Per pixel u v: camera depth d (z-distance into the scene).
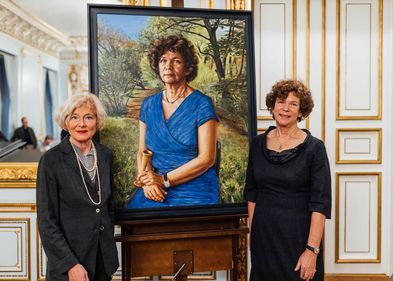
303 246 1.68
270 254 1.73
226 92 2.10
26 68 6.86
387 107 2.88
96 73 1.95
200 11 2.09
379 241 2.93
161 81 2.03
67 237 1.64
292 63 2.85
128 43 2.00
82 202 1.64
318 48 2.86
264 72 2.84
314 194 1.67
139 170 1.98
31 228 2.48
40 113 7.61
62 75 9.02
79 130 1.67
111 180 1.81
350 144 2.90
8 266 2.49
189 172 2.03
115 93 1.97
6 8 5.36
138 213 1.96
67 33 7.64
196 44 2.07
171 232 2.03
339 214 2.91
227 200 2.06
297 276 1.69
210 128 2.06
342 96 2.88
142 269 2.02
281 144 1.74
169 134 2.02
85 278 1.60
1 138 5.95
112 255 1.72
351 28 2.86
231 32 2.12
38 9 5.64
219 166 2.06
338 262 2.92
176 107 2.04
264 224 1.74
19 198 2.46
